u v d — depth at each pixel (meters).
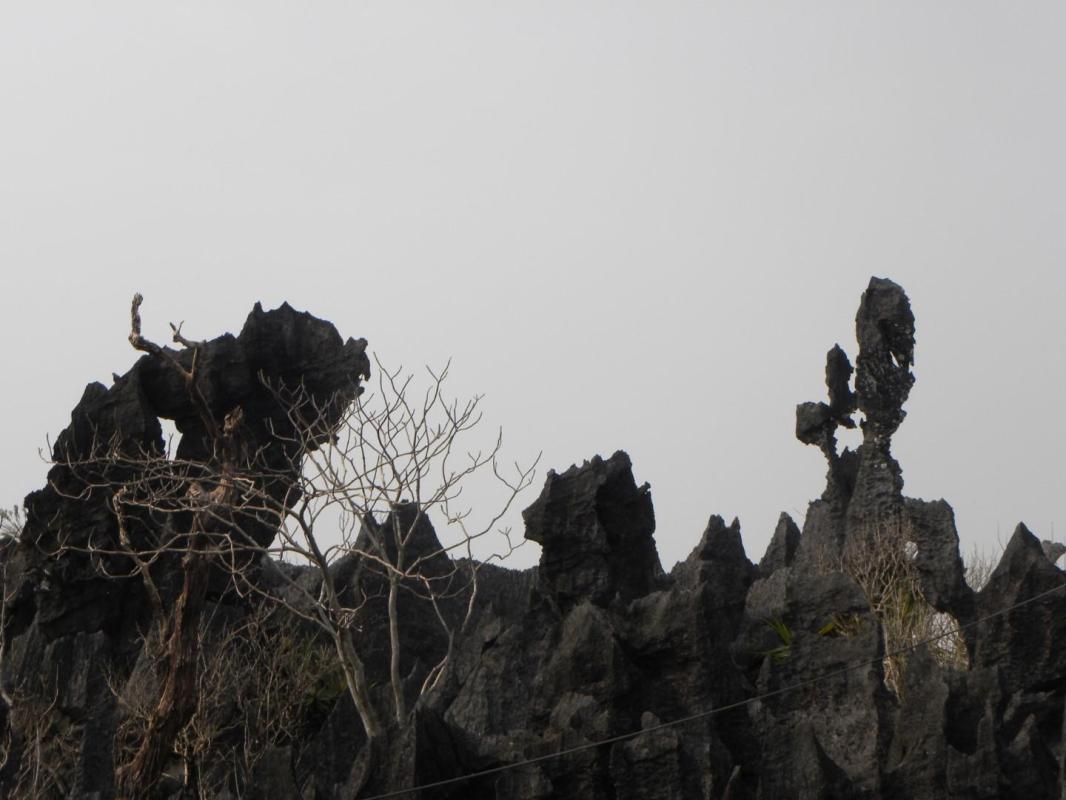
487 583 142.12
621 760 92.88
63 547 127.50
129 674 127.81
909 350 135.50
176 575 131.12
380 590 134.88
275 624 130.88
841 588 103.00
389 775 91.88
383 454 120.75
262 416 138.50
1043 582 106.25
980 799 89.56
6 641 132.12
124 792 107.06
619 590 115.38
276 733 121.06
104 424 133.75
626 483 118.38
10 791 119.69
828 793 90.12
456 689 120.25
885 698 98.50
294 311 141.38
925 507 119.50
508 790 92.81
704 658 98.50
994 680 95.56
